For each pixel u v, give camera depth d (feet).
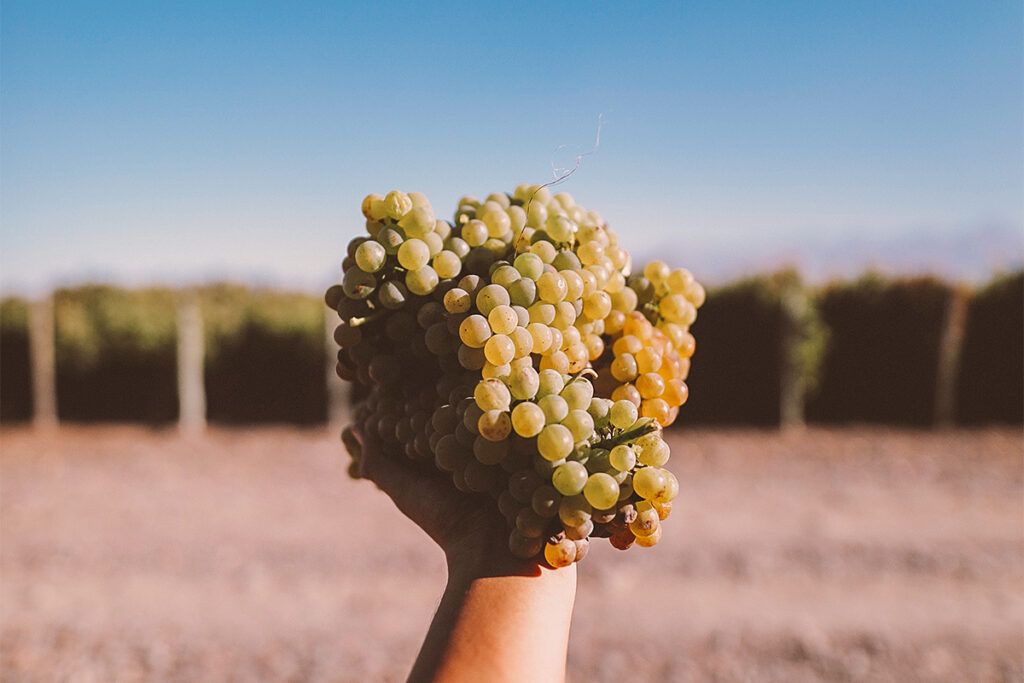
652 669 12.69
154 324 38.73
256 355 38.86
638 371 4.13
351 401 37.47
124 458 29.84
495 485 3.68
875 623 14.21
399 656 13.38
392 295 4.09
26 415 40.04
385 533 19.74
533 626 3.23
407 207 4.12
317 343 38.19
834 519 20.25
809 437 32.73
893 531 19.20
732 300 36.19
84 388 39.60
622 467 3.51
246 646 13.76
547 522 3.43
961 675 12.39
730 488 23.77
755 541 18.53
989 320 34.50
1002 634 13.74
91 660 13.26
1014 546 18.01
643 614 14.71
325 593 16.07
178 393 39.19
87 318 38.81
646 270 4.85
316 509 22.02
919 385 35.04
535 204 4.39
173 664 13.14
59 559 18.04
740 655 13.08
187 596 15.93
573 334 4.00
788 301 34.81
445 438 3.72
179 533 19.89
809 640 13.52
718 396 36.70
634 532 3.70
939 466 26.50
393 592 16.11
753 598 15.39
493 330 3.67
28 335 39.42
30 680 12.57
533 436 3.54
